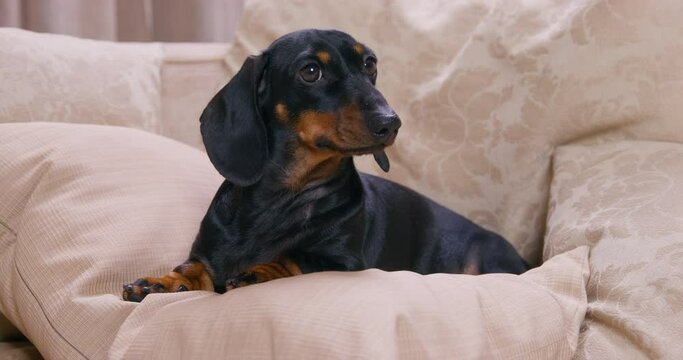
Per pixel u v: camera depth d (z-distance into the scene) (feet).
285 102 6.10
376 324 4.66
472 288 5.47
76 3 10.89
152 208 6.47
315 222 6.16
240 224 6.23
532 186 7.79
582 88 7.52
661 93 7.23
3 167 6.59
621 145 7.24
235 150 6.09
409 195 7.66
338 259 6.17
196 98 9.18
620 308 5.68
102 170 6.56
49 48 8.39
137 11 11.45
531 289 5.74
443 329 4.93
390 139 5.76
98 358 5.36
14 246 6.33
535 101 7.76
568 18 7.72
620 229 6.28
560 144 7.73
